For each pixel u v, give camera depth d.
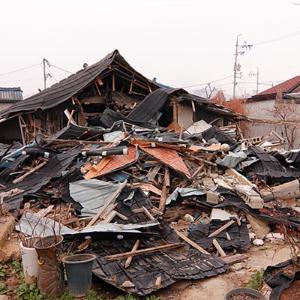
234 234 7.05
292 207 8.45
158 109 14.84
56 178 8.69
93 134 11.79
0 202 7.86
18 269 5.21
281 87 27.09
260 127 21.27
